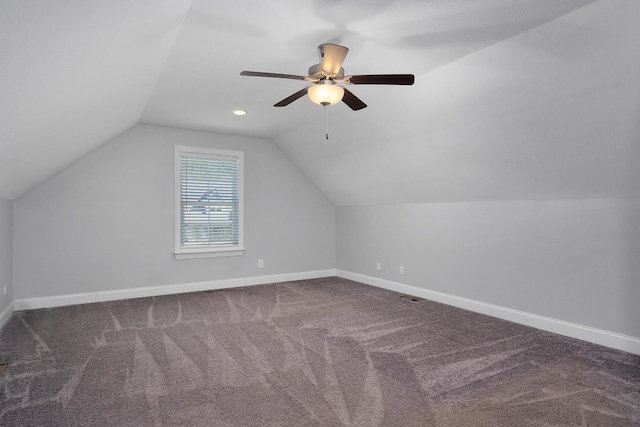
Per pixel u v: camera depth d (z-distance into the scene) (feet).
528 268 11.52
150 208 15.47
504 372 8.14
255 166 17.88
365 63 9.23
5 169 9.00
